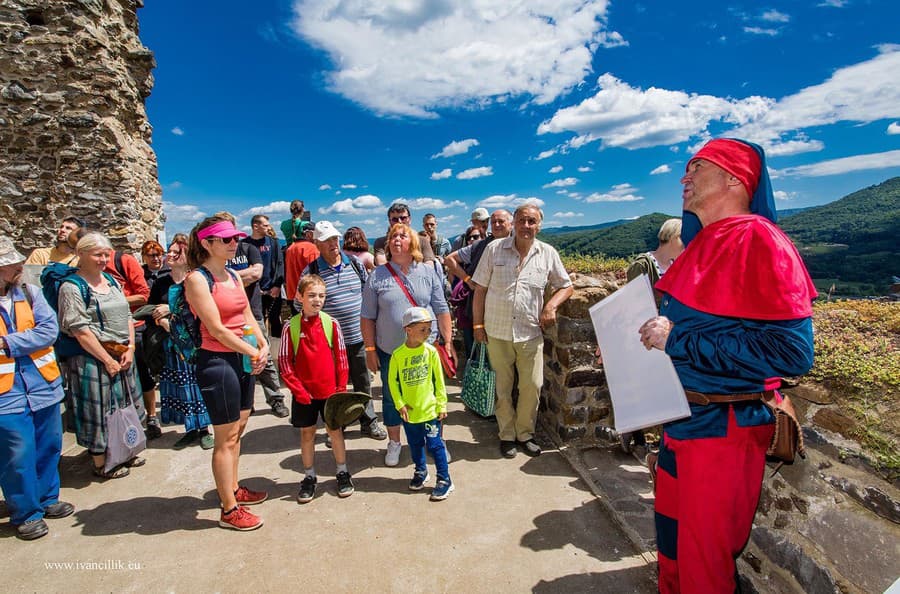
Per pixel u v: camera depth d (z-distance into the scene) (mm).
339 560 2373
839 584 1678
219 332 2445
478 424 4098
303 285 2836
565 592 2145
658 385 1646
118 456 3156
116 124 6840
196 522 2740
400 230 3311
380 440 3848
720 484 1541
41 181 6559
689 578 1610
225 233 2516
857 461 1707
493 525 2652
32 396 2611
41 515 2674
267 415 4395
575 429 3572
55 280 3041
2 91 6312
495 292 3430
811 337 1382
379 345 3334
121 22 7418
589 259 5352
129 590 2191
